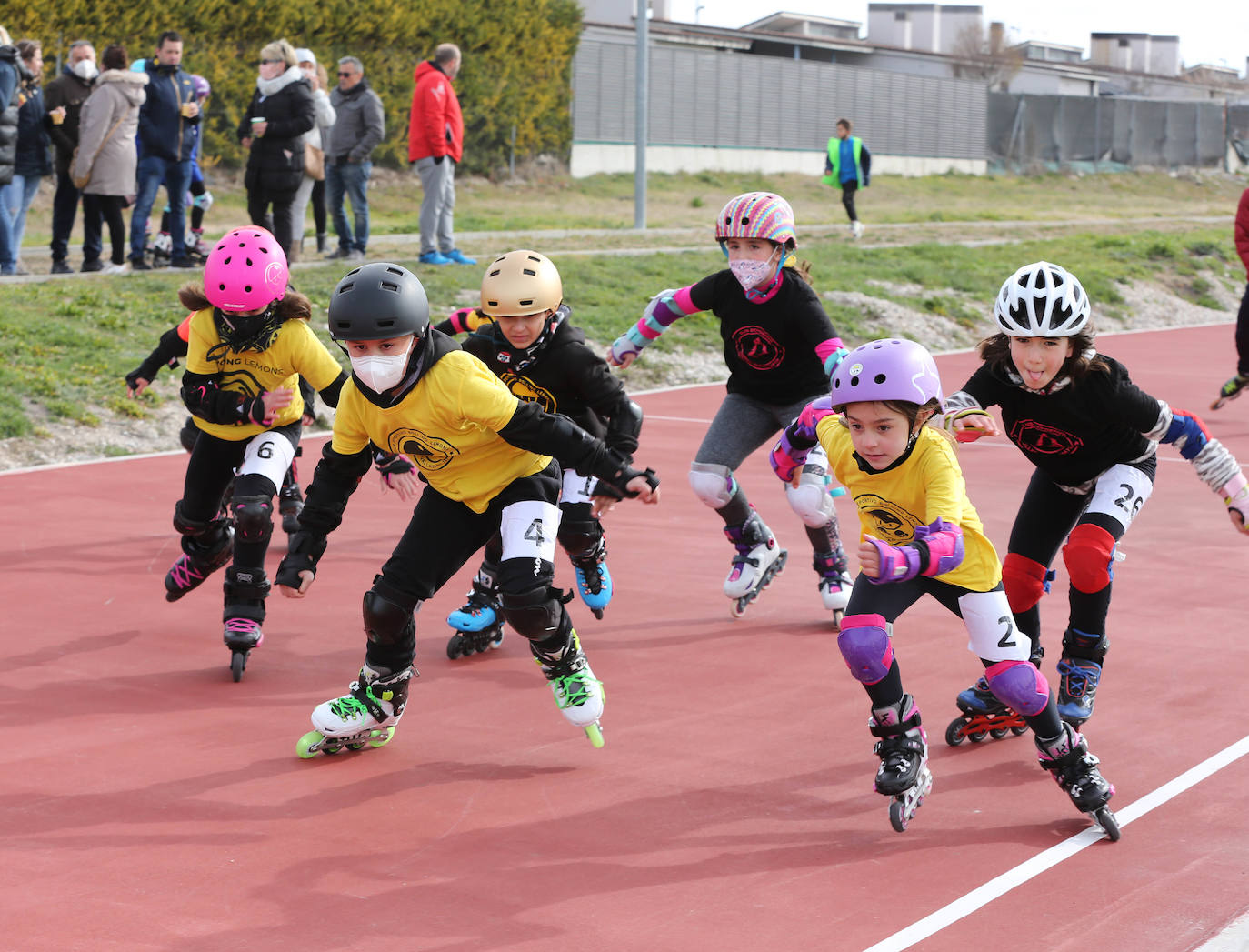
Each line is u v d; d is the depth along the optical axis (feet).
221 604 51.34
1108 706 40.55
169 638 47.01
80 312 95.86
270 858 30.12
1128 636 47.57
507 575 34.99
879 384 30.37
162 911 27.50
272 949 25.94
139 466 77.36
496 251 138.51
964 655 45.50
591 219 189.78
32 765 35.55
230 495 49.16
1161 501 69.41
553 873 29.45
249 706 40.60
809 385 48.73
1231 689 42.09
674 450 82.28
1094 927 26.86
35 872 29.27
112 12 168.04
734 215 46.50
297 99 104.42
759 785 34.73
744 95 294.46
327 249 131.95
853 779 35.14
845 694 41.98
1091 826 32.12
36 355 88.22
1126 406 35.22
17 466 76.54
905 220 220.02
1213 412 97.25
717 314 49.55
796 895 28.37
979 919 27.25
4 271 104.32
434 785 34.68
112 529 62.13
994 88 435.53
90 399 85.20
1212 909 27.68
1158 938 26.40
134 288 103.30
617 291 125.80
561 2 245.86
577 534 46.03
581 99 259.60
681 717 39.93
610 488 34.58
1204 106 390.01
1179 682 42.78
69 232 105.70
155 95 106.32
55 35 163.84
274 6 189.06
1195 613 50.37
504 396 33.47
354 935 26.53
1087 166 367.25
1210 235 204.03
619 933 26.66
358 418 35.17
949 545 30.19
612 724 39.34
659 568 57.16
